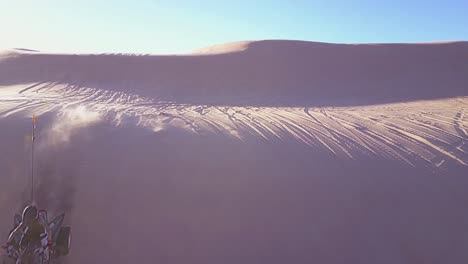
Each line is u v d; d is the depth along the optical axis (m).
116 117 13.16
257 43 45.34
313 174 8.54
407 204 7.64
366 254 6.27
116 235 6.21
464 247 6.58
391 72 36.62
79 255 5.79
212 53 42.31
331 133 12.41
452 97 26.69
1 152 8.45
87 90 29.11
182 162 8.58
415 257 6.30
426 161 9.84
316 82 34.44
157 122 12.55
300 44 44.19
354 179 8.47
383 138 11.95
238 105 22.53
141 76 35.34
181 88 32.06
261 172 8.41
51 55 40.56
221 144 10.04
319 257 6.11
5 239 5.91
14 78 34.00
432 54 40.66
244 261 5.92
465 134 12.79
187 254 5.95
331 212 7.20
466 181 8.76
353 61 39.38
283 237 6.46
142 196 7.15
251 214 6.93
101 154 8.68
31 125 10.77
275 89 32.44
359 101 25.78
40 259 5.10
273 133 11.89
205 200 7.19
